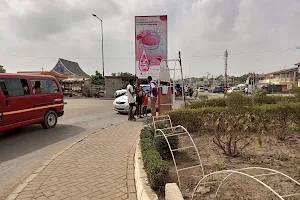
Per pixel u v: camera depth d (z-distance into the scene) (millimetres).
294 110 6648
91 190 3701
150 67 14750
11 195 3588
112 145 6305
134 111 11508
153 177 3203
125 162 4945
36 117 8125
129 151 5742
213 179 3582
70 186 3850
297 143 5598
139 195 3318
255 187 3270
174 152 4852
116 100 13711
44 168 4656
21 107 7422
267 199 2930
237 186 3318
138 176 3711
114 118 11930
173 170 4020
